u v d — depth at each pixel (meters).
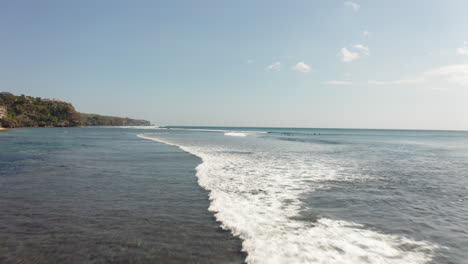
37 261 4.27
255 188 9.54
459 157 21.20
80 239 5.09
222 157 18.61
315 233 5.60
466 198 8.66
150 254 4.56
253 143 34.97
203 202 7.69
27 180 10.38
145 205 7.32
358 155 21.59
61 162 15.39
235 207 7.28
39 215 6.38
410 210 7.34
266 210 7.08
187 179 10.89
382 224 6.23
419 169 14.62
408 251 4.88
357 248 4.95
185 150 23.58
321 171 13.40
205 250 4.74
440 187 10.22
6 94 164.38
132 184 9.89
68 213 6.56
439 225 6.23
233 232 5.57
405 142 46.22
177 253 4.62
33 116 159.50
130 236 5.27
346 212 7.05
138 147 26.61
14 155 18.78
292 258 4.51
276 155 20.48
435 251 4.91
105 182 10.18
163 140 40.53
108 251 4.64
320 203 7.84
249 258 4.48
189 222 6.09
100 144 30.59
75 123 186.25
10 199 7.69
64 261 4.28
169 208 7.09
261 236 5.39
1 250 4.60
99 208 6.99
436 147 33.81
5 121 122.31
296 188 9.68
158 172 12.40
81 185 9.62
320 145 33.50
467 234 5.73
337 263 4.38
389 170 14.10
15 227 5.62
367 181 11.14
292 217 6.58
